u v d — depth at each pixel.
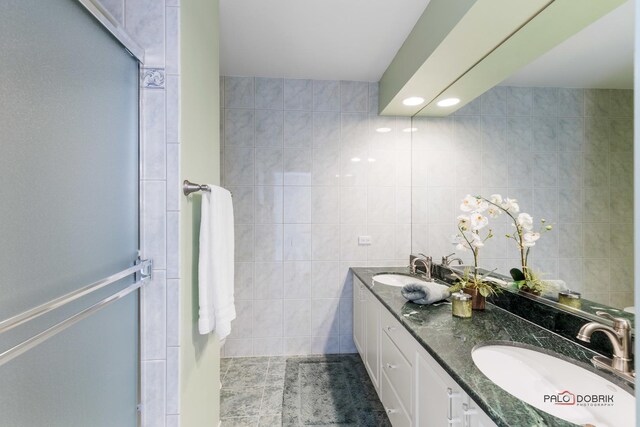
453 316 1.39
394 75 2.23
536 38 1.28
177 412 1.08
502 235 1.48
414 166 2.61
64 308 0.72
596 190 1.02
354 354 2.68
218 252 1.21
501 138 1.53
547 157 1.23
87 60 0.80
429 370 1.12
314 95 2.65
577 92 1.10
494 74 1.59
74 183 0.75
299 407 1.96
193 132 1.22
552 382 0.97
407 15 1.76
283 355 2.65
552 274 1.20
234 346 2.63
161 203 1.08
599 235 1.00
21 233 0.59
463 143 1.88
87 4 0.76
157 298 1.08
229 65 2.41
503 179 1.50
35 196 0.63
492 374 1.00
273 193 2.64
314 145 2.65
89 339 0.81
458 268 1.90
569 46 1.13
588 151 1.05
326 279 2.68
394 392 1.53
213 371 1.55
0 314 0.55
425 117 2.42
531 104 1.34
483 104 1.69
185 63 1.13
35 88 0.63
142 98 1.07
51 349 0.68
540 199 1.26
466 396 0.86
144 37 1.07
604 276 0.98
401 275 2.46
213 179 1.52
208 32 1.43
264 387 2.19
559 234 1.17
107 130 0.89
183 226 1.12
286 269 2.65
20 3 0.58
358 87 2.67
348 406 1.97
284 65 2.41
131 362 1.03
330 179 2.66
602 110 1.00
